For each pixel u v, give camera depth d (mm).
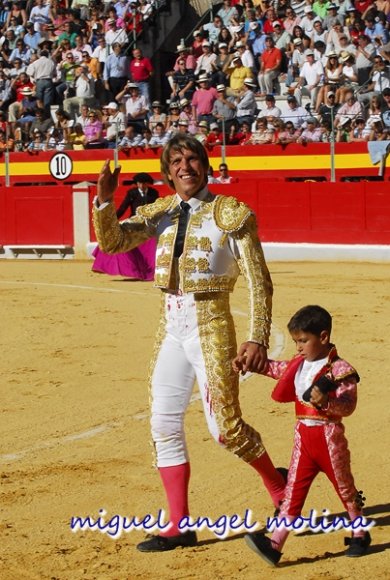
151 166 34188
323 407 7055
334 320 18406
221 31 37406
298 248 30344
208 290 7574
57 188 33250
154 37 40906
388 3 35406
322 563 7359
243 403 12430
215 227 7586
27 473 9797
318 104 32938
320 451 7305
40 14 42406
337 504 8688
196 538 7883
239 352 7387
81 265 30484
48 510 8734
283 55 35625
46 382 13969
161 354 7816
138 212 7965
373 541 7773
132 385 13711
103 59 39438
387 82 32062
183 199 7746
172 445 7816
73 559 7586
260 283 7465
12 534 8148
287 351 15633
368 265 28516
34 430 11453
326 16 35594
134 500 8961
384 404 12242
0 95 40312
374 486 9133
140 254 25297
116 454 10422
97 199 7797
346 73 33094
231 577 7148
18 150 37156
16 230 33844
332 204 30062
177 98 37312
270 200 30922
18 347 16578
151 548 7723
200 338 7609
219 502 8836
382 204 29375
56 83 39219
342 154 31156
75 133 36156
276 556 7234
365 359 14930
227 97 35219
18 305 21219
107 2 42406
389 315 18938
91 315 19672
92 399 12938
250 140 33000
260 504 8758
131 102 36188
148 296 22188
